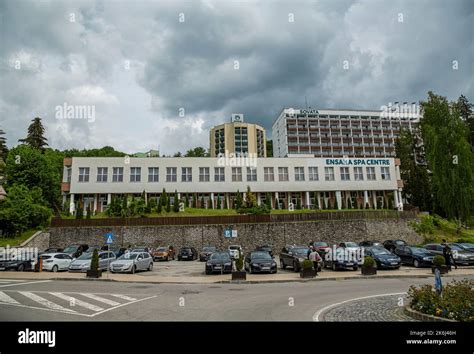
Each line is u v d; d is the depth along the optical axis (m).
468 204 45.75
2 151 64.75
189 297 14.33
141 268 26.23
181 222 42.31
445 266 21.64
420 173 65.50
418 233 45.53
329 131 123.56
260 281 19.75
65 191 52.25
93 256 22.48
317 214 44.00
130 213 47.06
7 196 42.62
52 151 71.38
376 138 125.44
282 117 125.00
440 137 48.56
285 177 58.97
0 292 15.94
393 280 19.36
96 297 14.43
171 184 54.78
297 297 13.99
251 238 42.03
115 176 53.44
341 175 60.75
